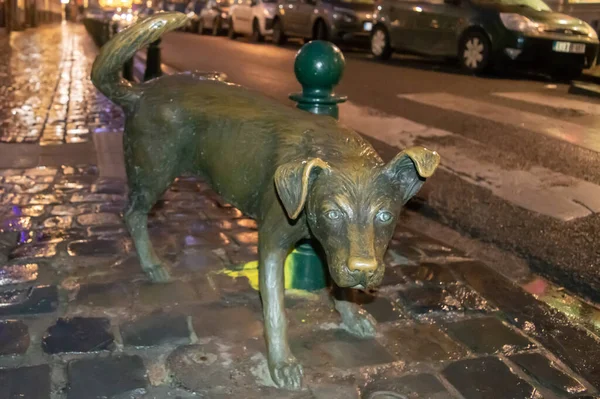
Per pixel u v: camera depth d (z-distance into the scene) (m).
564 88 10.33
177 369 2.53
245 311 3.04
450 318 3.14
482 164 6.01
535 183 5.48
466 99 9.07
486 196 5.20
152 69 7.89
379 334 2.93
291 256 3.29
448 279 3.62
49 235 3.92
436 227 4.65
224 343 2.74
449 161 6.11
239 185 2.61
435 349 2.82
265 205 2.47
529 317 3.20
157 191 3.05
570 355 2.85
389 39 13.66
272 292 2.50
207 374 2.51
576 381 2.64
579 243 4.26
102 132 7.01
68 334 2.74
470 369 2.68
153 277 3.32
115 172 5.45
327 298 3.24
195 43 18.73
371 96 9.23
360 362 2.67
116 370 2.50
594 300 3.53
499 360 2.76
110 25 14.07
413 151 2.07
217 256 3.72
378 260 2.08
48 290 3.16
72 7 49.41
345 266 2.05
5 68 13.42
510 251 4.18
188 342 2.74
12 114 8.01
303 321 3.00
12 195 4.70
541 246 4.21
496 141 6.80
